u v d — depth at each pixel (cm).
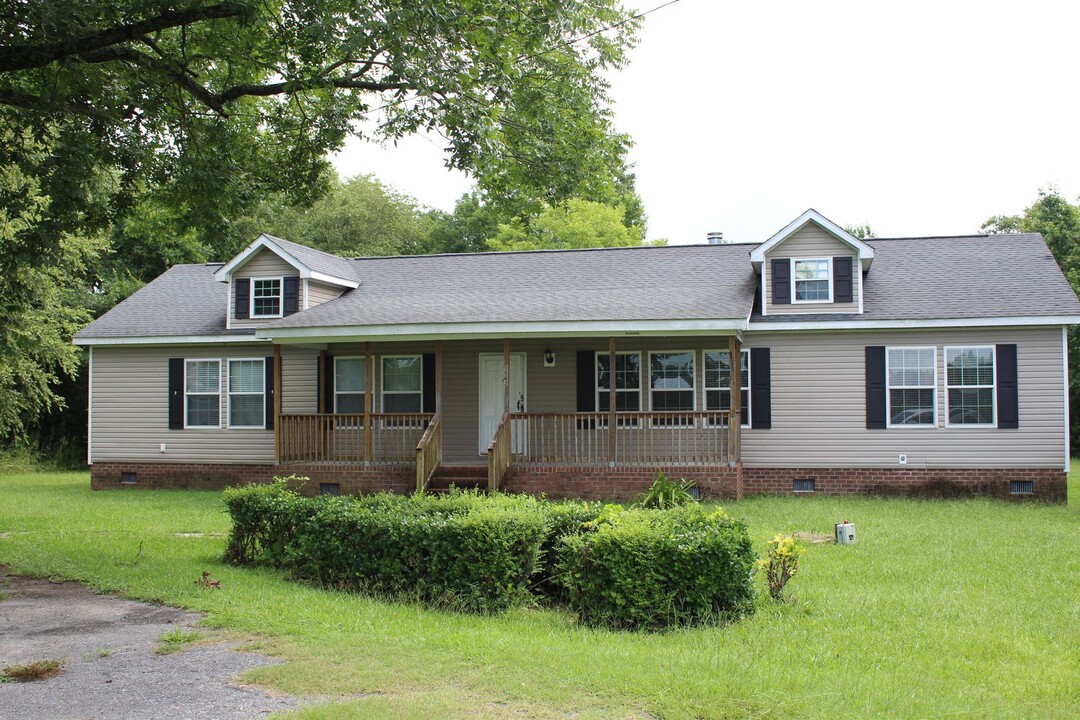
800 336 1858
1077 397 2986
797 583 962
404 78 1129
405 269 2261
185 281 2439
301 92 1414
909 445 1805
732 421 1709
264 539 1079
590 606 819
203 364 2123
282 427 1902
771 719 551
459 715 550
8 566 1096
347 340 1834
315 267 2044
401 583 902
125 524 1484
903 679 646
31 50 1098
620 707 569
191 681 631
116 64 1259
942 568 1043
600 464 1739
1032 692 626
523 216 1560
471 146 1233
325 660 670
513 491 1750
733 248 2158
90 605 884
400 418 1894
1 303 1505
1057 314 1706
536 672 635
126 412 2164
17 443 3180
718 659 669
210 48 1338
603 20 1489
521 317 1712
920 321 1772
